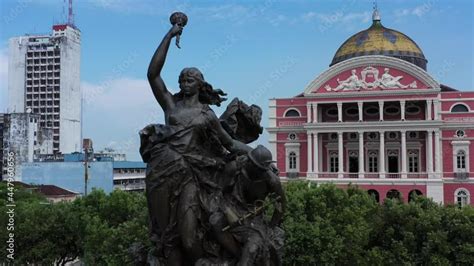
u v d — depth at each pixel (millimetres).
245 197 7105
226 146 7336
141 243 7980
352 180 59625
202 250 6797
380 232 26688
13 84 88875
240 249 6738
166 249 6852
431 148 59125
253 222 6934
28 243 27609
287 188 28047
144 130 7031
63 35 88312
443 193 58875
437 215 26328
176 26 7582
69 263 35312
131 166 76750
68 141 89375
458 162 60812
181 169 6750
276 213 7152
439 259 24859
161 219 6867
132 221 21547
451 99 61281
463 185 59469
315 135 62750
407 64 59938
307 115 63719
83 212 27594
